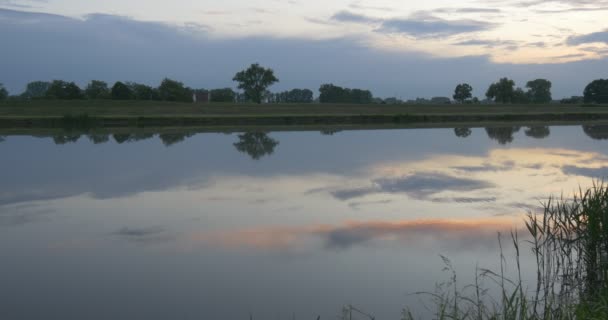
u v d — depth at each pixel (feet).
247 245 28.86
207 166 64.39
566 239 24.32
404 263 25.09
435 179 52.42
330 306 20.16
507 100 325.62
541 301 19.67
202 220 35.22
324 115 177.78
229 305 20.44
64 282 23.17
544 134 115.85
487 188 46.70
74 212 38.11
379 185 49.03
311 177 54.65
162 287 22.44
